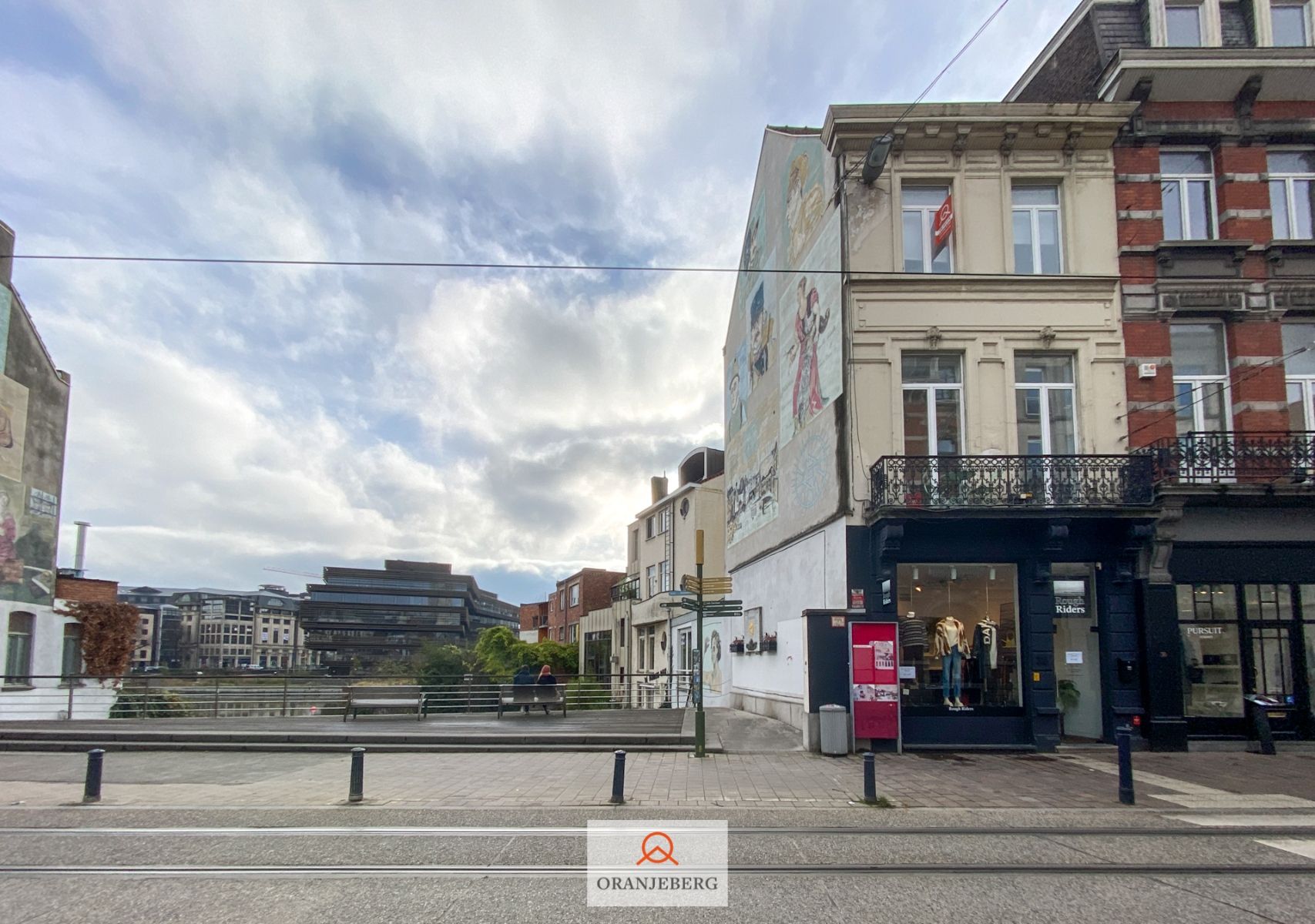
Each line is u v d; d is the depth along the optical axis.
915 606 15.46
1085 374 15.92
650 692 33.03
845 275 16.11
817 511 17.00
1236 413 16.02
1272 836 8.60
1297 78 16.31
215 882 6.84
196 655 135.62
